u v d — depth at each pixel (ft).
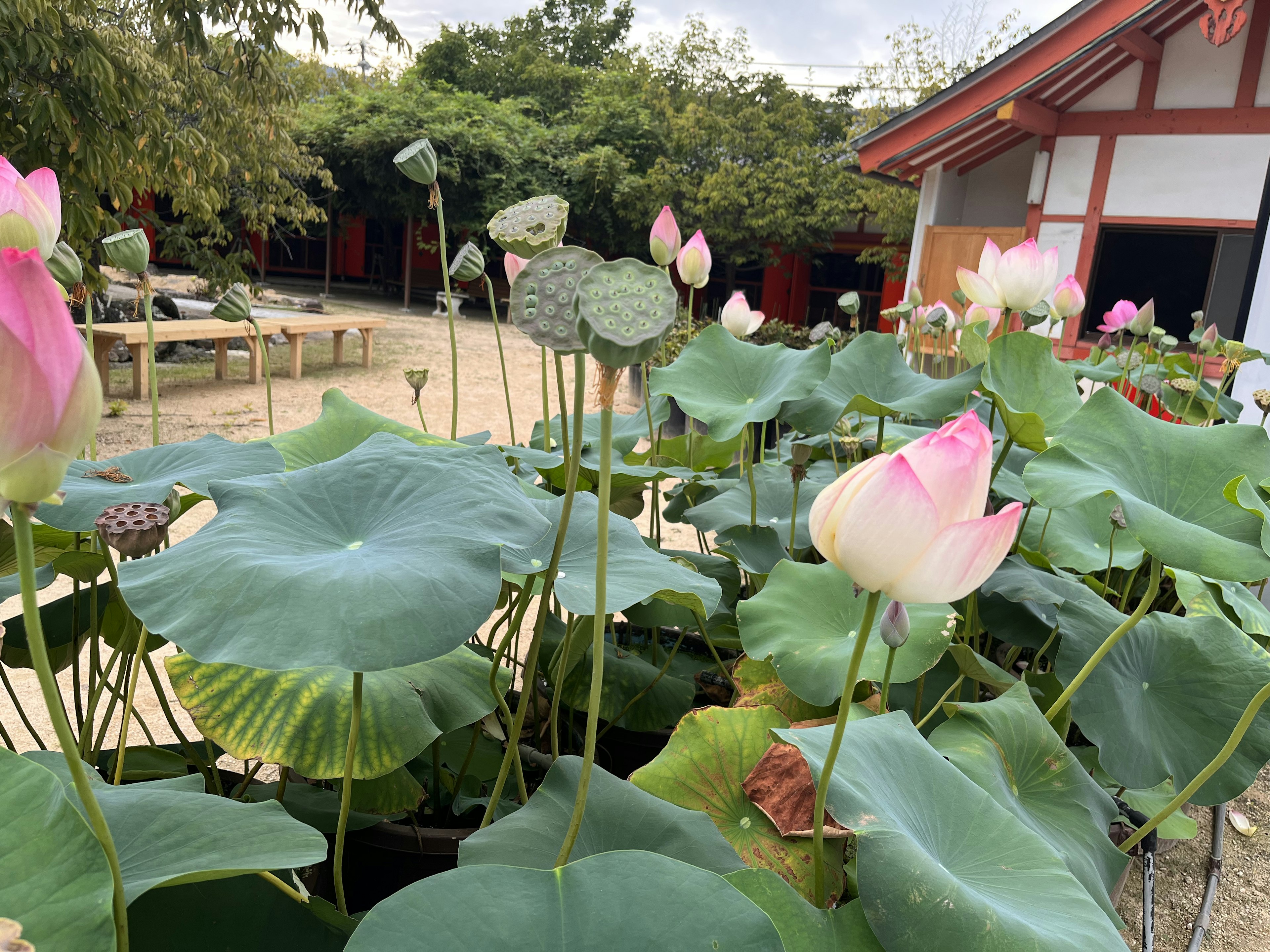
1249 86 22.75
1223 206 23.35
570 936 2.11
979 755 3.76
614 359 2.10
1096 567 5.73
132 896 2.04
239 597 2.44
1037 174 25.71
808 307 71.67
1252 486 3.63
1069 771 4.04
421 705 3.93
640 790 3.42
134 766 4.51
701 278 7.07
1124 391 11.40
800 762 3.85
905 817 2.99
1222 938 5.65
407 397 26.96
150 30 26.02
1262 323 12.75
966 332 6.83
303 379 29.09
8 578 4.13
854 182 58.65
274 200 33.50
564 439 5.02
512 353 40.55
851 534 2.33
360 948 2.03
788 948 2.62
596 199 63.16
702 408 5.94
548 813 3.24
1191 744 4.38
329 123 61.21
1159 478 3.93
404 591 2.45
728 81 73.67
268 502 3.01
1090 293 25.44
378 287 80.43
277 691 3.84
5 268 1.44
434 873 4.34
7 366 1.44
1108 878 3.66
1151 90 24.02
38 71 16.97
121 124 18.67
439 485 3.12
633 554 3.92
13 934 1.67
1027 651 7.39
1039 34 22.16
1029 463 4.09
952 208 28.12
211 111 25.32
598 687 2.59
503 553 3.71
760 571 5.58
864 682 4.73
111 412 21.06
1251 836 6.97
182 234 29.66
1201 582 5.59
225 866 2.26
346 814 3.19
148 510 3.09
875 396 6.21
